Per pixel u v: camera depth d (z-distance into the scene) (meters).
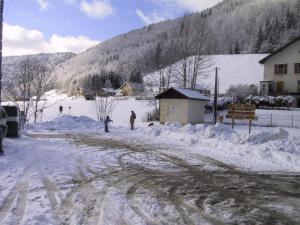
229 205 7.49
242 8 158.50
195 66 46.34
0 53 15.62
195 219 6.49
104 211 6.79
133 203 7.43
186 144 18.34
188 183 9.50
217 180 9.96
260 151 14.68
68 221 6.15
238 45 128.00
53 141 19.05
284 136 17.05
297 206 7.53
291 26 124.81
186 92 33.25
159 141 19.77
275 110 41.84
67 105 66.00
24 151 14.57
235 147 16.06
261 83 50.81
